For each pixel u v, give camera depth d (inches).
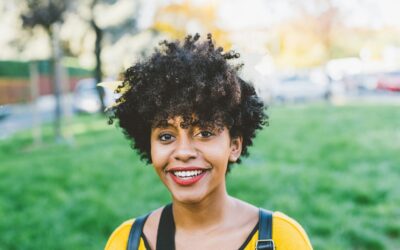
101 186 242.4
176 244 54.7
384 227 183.6
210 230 54.2
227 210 54.9
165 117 51.6
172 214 56.2
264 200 209.2
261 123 60.7
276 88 788.6
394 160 283.1
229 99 52.7
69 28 673.6
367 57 1306.6
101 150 337.4
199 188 52.1
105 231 189.9
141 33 729.0
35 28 428.1
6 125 598.5
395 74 889.5
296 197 213.3
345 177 244.2
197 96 50.5
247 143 60.5
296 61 925.2
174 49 56.3
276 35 633.0
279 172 247.0
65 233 185.0
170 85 52.3
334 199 215.8
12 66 529.0
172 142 52.7
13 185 245.4
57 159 308.2
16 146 400.8
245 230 54.1
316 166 274.5
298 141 349.1
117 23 721.6
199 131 52.0
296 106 657.0
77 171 267.7
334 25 816.3
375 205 210.2
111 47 777.6
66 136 430.9
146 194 222.2
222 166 53.0
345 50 1290.6
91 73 1342.3
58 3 403.9
